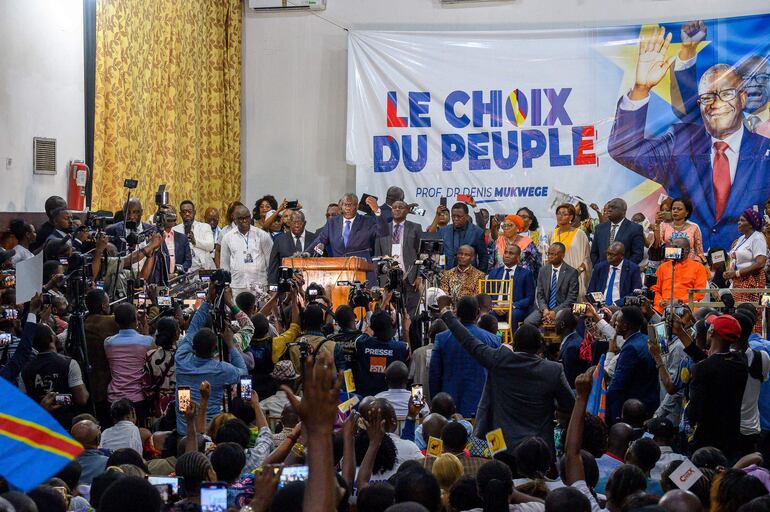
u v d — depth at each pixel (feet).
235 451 16.94
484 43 51.70
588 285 42.55
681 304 27.35
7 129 39.29
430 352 29.01
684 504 14.15
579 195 50.72
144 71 47.73
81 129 44.29
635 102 50.16
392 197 47.06
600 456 21.11
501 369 21.04
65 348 27.22
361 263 37.37
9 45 39.47
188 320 30.32
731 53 48.96
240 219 44.55
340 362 25.94
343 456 16.71
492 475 15.83
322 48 55.06
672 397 25.75
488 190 51.62
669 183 49.70
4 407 10.82
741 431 23.02
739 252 40.78
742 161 48.78
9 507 11.23
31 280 23.40
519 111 51.31
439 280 39.52
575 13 52.21
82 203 43.09
